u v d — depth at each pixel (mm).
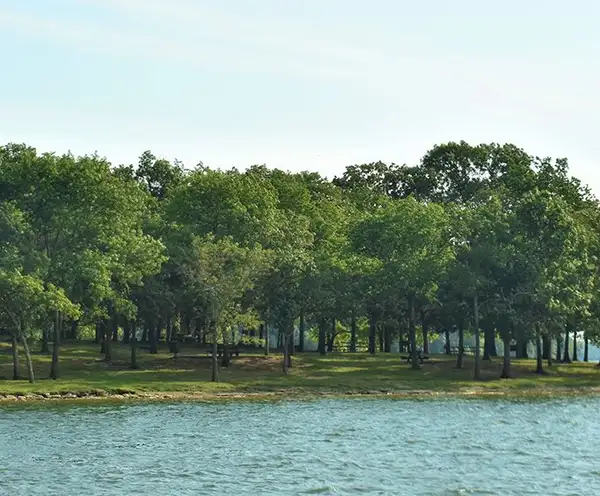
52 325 114875
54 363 97688
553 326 113438
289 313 108250
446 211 131875
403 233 118438
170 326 133875
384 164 189375
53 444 60125
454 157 176125
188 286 108062
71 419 72875
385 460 55938
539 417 79375
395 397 96375
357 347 166875
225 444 61281
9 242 98062
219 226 115312
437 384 105438
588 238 119812
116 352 120250
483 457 57531
